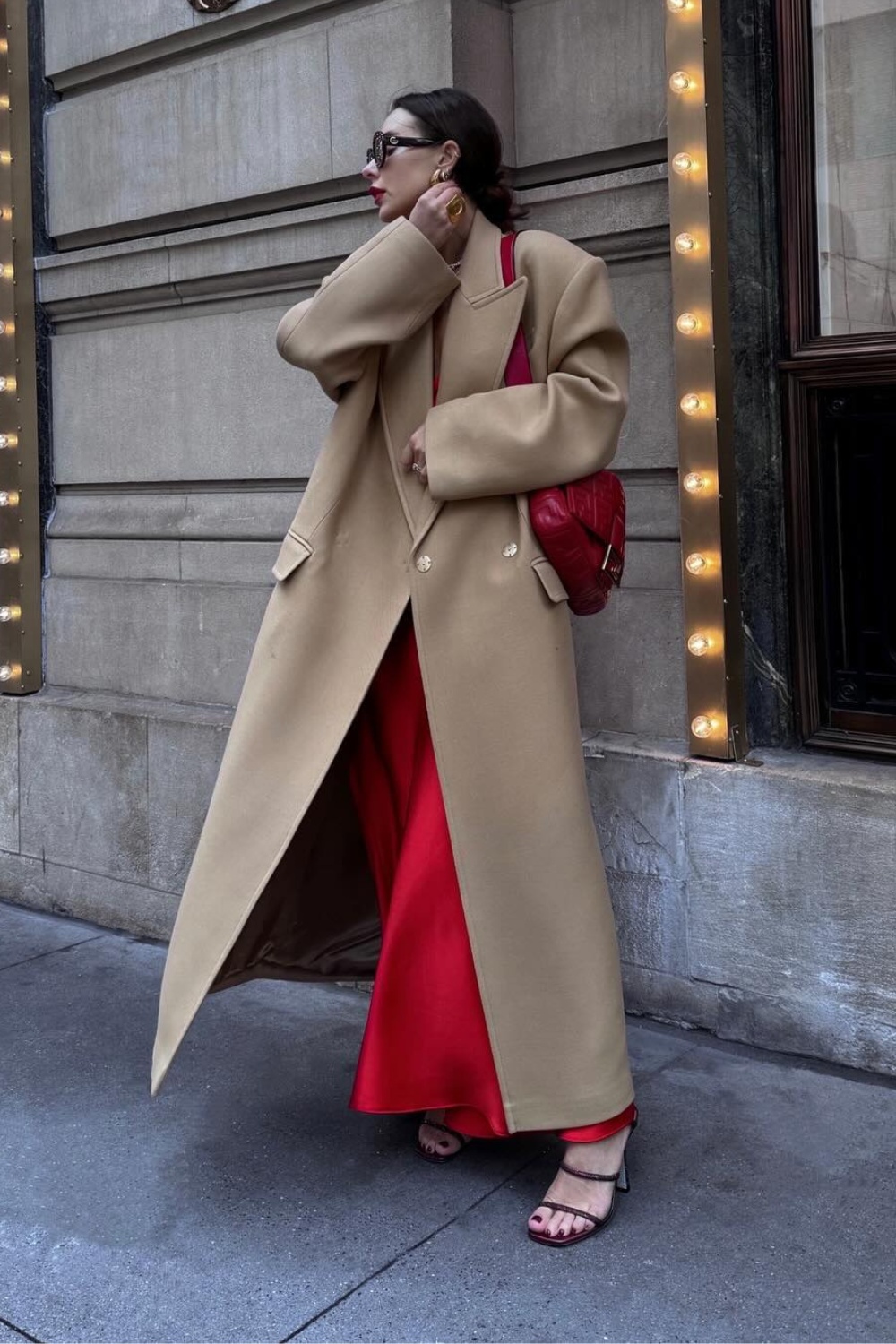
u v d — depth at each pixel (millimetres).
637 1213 2586
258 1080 3260
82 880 4512
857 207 3178
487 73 3564
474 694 2510
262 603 4090
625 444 3434
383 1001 2604
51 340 4691
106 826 4410
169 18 4188
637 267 3395
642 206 3318
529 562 2498
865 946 3045
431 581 2518
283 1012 3668
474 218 2580
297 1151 2902
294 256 3900
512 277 2527
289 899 2891
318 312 2510
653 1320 2277
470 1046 2572
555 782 2520
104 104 4418
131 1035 3561
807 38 3189
